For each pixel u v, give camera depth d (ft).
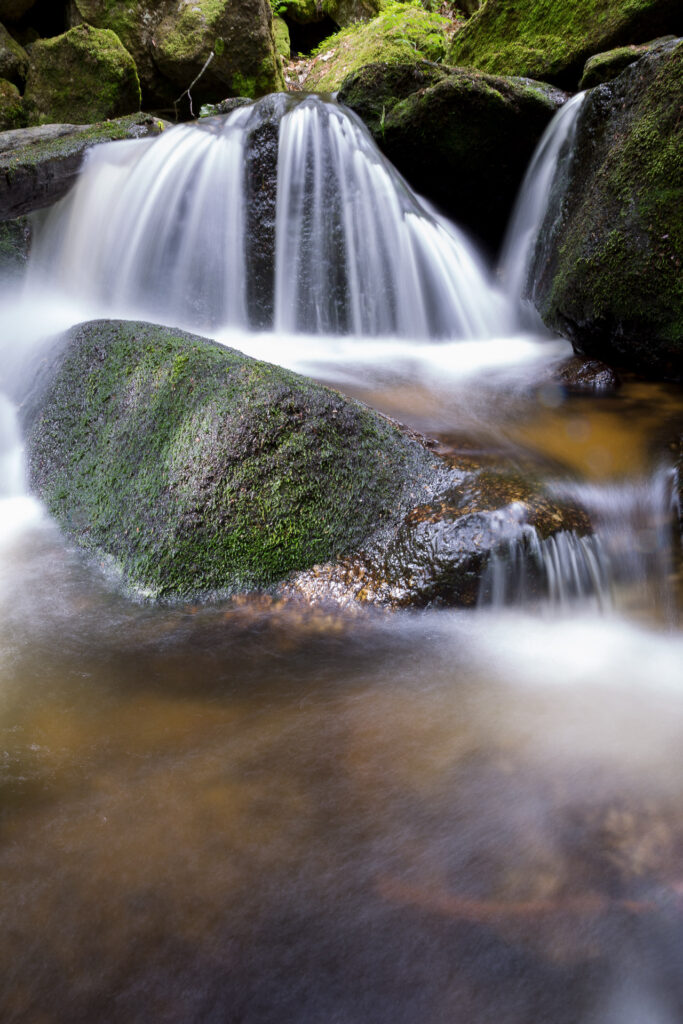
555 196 19.10
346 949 5.60
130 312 21.62
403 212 20.70
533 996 5.31
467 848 6.42
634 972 5.45
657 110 15.37
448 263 21.01
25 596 10.10
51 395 13.57
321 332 20.66
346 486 10.67
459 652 9.19
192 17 32.07
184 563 10.21
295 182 20.08
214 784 7.06
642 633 9.85
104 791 6.95
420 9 38.14
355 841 6.48
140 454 11.53
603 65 20.43
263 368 11.43
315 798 6.92
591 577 10.12
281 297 20.58
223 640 9.29
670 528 10.94
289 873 6.17
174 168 21.07
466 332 20.80
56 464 12.62
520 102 20.42
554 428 13.50
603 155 17.04
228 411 10.87
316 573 10.11
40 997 5.26
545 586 9.88
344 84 22.20
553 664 9.09
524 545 9.73
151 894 5.97
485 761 7.41
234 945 5.61
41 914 5.80
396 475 11.05
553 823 6.68
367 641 9.31
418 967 5.49
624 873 6.18
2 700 8.17
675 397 14.98
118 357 12.90
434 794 6.98
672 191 14.57
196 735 7.70
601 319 16.11
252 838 6.48
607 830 6.60
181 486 10.67
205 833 6.53
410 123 21.12
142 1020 5.14
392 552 10.16
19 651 9.02
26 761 7.30
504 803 6.89
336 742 7.64
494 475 11.19
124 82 30.50
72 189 21.68
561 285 17.12
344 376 16.37
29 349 16.02
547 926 5.76
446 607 9.73
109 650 9.09
